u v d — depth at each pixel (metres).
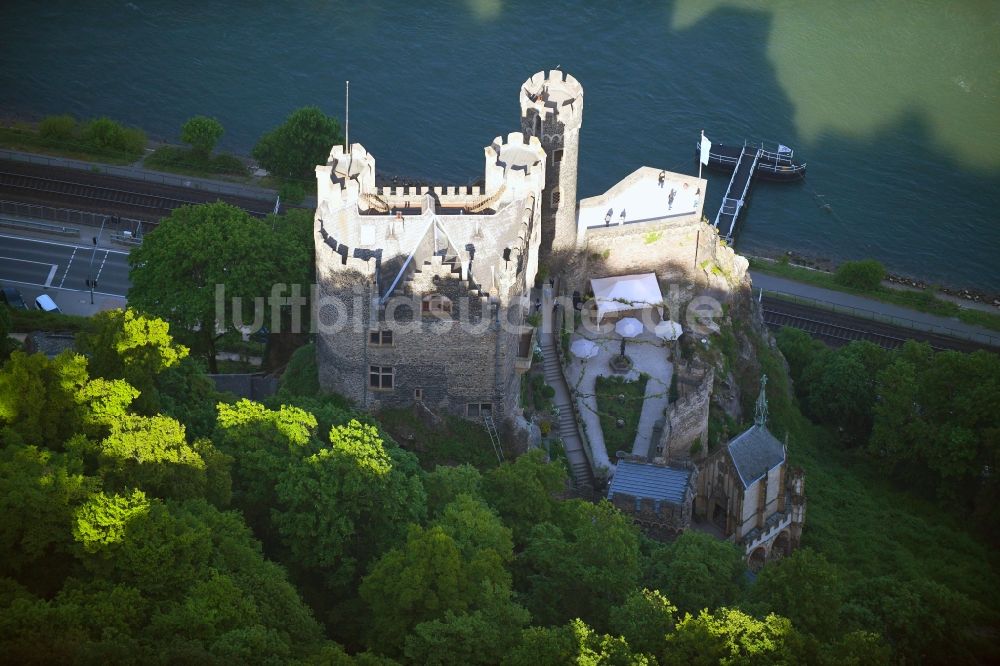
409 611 187.00
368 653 175.50
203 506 189.25
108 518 176.25
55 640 160.38
